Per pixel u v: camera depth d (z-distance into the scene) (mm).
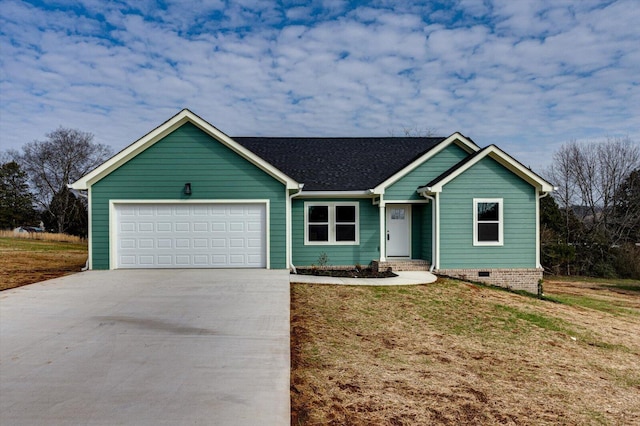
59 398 4480
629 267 25609
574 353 7785
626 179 31391
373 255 15617
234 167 13594
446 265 14289
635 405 5637
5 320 7547
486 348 7602
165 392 4652
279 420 4070
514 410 5160
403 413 4816
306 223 15523
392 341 7535
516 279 14320
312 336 7422
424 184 15125
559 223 30016
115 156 13148
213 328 7160
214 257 13641
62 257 19062
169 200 13445
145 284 10969
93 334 6758
